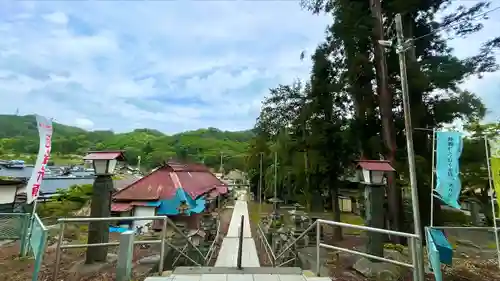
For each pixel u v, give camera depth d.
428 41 13.55
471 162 15.29
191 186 17.28
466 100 12.83
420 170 11.24
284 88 16.38
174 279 4.02
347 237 12.12
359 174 6.14
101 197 5.45
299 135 14.84
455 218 17.06
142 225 12.85
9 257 5.81
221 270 4.49
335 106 13.49
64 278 4.51
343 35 11.84
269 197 37.00
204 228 11.81
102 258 5.25
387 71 11.89
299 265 7.20
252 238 15.62
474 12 11.89
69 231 9.13
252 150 40.84
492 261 6.69
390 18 12.69
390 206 10.71
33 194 6.46
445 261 4.39
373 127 12.52
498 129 14.33
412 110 12.18
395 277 4.87
